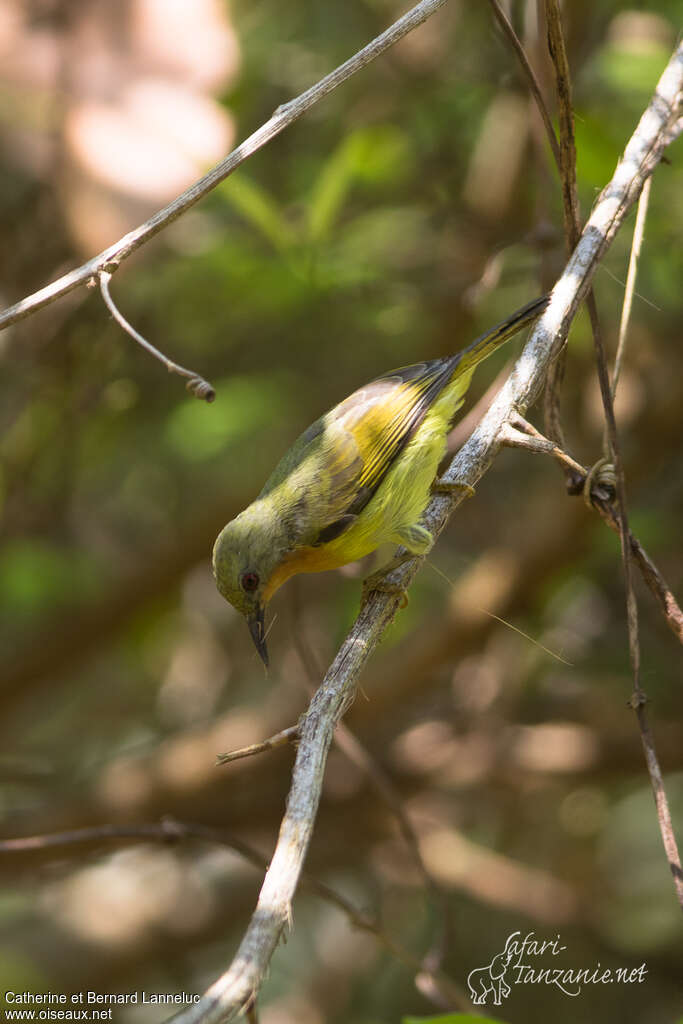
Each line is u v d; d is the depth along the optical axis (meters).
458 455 6.23
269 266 9.83
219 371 12.05
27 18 7.30
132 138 7.05
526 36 9.25
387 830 12.29
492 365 11.62
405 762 12.27
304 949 13.62
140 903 13.20
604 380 5.91
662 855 13.45
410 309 11.18
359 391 7.88
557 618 12.33
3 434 11.17
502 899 12.12
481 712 12.27
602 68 10.67
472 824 13.60
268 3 11.95
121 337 11.12
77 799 11.72
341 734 8.09
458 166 11.77
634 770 11.75
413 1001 12.51
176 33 7.30
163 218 5.15
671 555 11.97
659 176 10.64
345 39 12.18
